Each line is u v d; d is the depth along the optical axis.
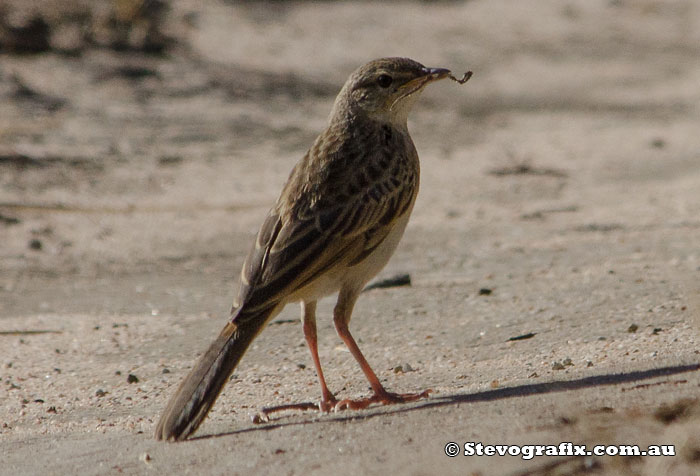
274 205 8.48
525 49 38.66
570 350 9.25
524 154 23.36
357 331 10.90
